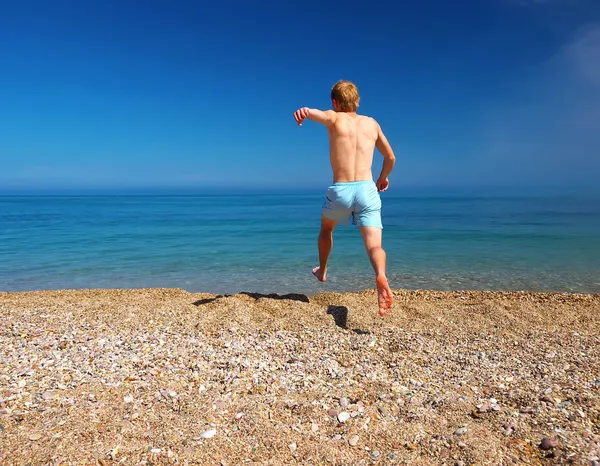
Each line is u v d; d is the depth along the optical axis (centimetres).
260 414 250
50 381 289
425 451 214
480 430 228
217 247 1195
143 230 1712
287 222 2173
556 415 238
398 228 1739
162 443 219
